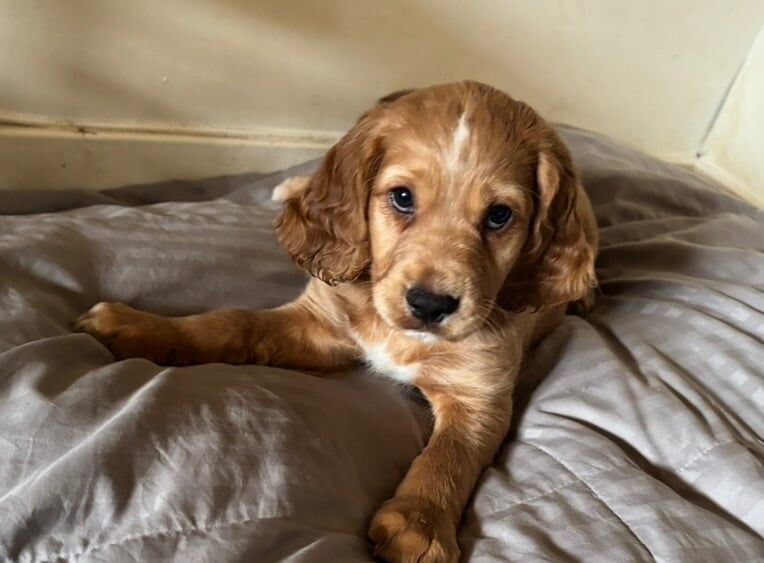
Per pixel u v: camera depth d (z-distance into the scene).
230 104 0.53
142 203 0.52
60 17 0.46
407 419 0.35
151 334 0.33
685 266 0.48
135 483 0.25
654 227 0.51
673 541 0.28
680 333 0.40
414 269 0.30
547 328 0.41
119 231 0.38
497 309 0.35
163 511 0.24
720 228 0.51
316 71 0.54
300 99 0.55
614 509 0.30
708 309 0.43
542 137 0.33
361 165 0.33
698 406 0.35
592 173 0.55
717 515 0.30
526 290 0.35
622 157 0.59
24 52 0.46
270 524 0.25
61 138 0.49
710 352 0.39
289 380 0.32
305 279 0.41
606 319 0.43
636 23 0.62
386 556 0.27
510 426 0.37
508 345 0.36
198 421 0.27
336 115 0.57
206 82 0.52
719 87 0.68
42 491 0.23
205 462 0.26
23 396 0.27
